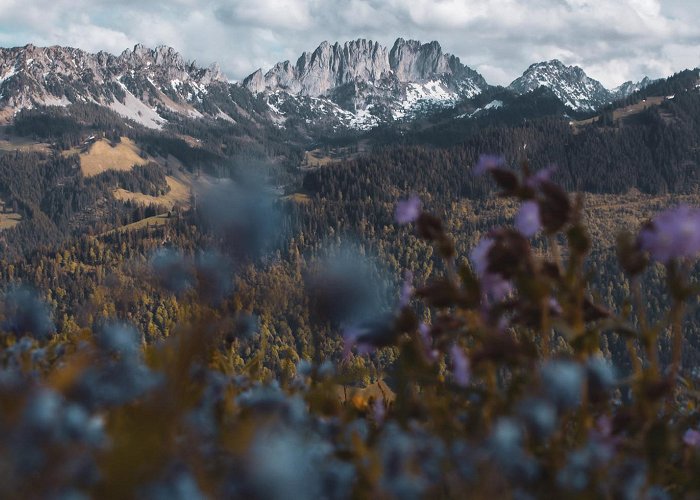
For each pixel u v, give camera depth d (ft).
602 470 4.79
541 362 5.64
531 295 5.95
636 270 5.95
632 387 5.83
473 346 6.08
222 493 2.79
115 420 3.62
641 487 4.82
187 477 2.95
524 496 4.22
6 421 3.00
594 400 5.74
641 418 5.50
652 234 5.59
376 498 4.22
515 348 5.66
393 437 4.92
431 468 4.39
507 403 5.31
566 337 5.97
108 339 5.84
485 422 5.17
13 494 2.78
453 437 5.36
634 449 5.25
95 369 4.34
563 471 4.52
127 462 2.85
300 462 2.65
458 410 5.88
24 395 3.29
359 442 4.59
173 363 4.43
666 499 5.15
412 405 5.82
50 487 2.80
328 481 4.14
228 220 5.90
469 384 5.71
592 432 5.50
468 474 4.28
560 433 5.38
